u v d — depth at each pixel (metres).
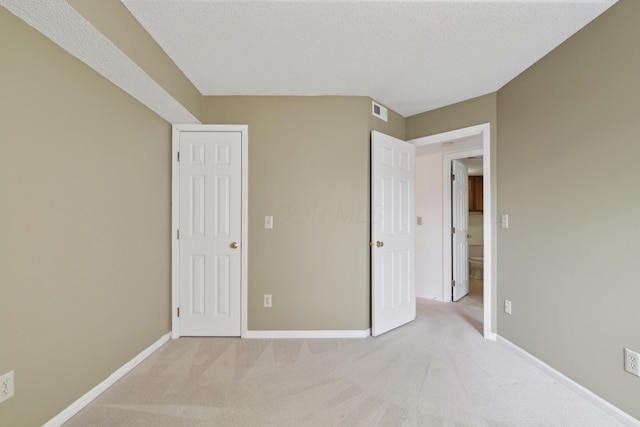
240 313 2.62
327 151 2.65
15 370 1.27
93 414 1.55
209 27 1.73
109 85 1.84
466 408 1.60
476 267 5.39
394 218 2.83
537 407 1.62
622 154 1.52
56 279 1.47
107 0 1.41
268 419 1.51
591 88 1.69
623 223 1.52
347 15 1.63
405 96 2.68
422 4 1.54
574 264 1.80
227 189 2.62
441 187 3.92
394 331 2.74
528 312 2.17
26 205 1.32
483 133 2.62
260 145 2.64
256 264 2.62
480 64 2.14
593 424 1.49
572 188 1.82
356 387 1.80
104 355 1.79
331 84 2.46
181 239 2.60
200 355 2.24
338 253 2.63
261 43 1.89
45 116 1.41
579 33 1.76
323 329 2.62
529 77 2.17
